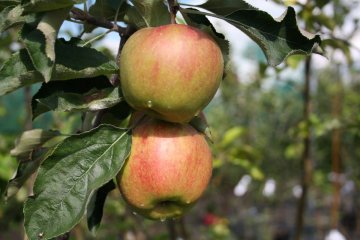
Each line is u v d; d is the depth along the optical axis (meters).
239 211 2.46
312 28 0.80
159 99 0.36
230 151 1.10
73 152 0.36
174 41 0.36
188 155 0.39
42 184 0.35
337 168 1.15
